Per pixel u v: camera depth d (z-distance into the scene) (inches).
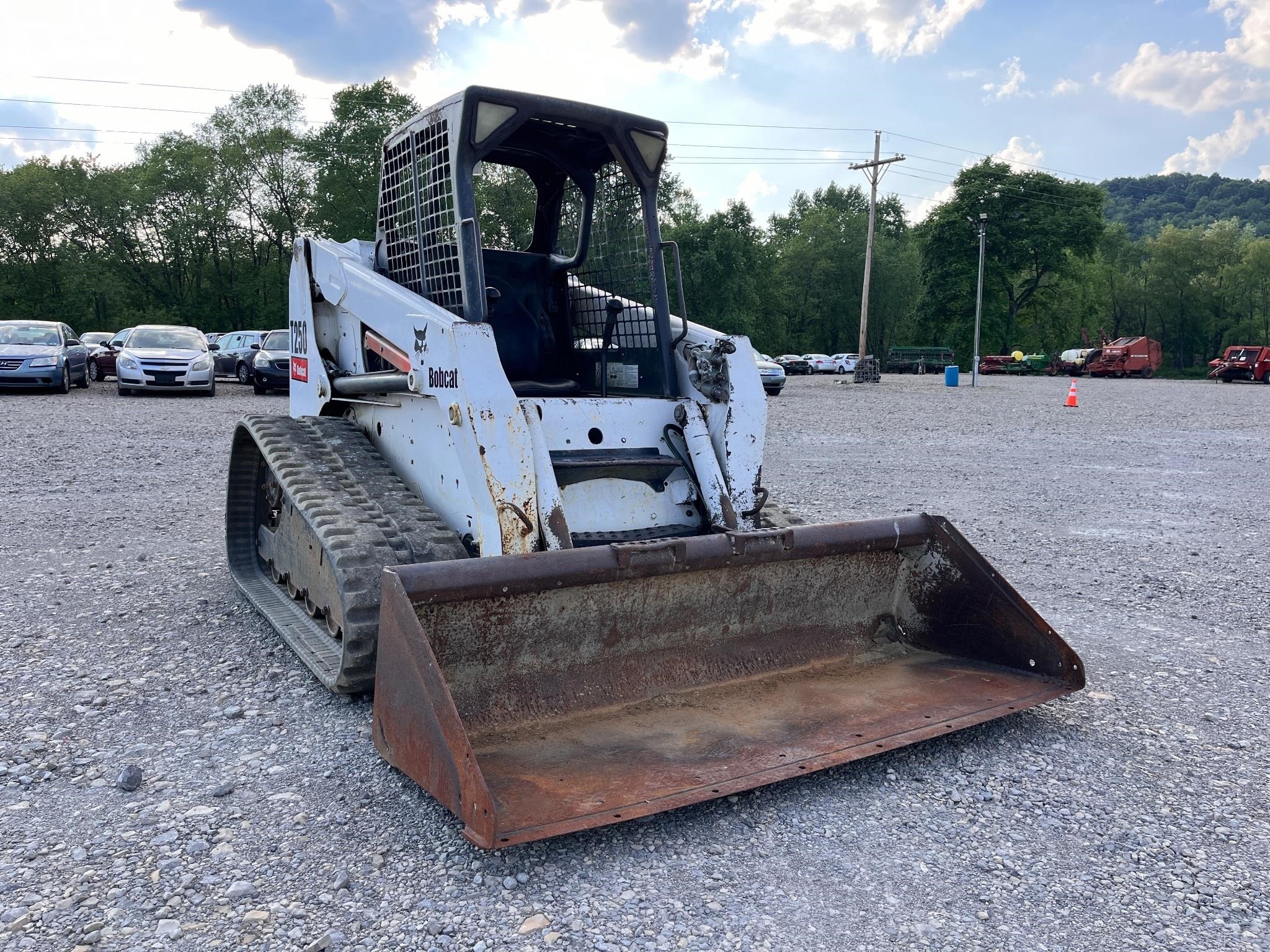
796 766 126.3
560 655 142.8
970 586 168.4
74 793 124.9
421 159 180.4
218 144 1957.4
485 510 148.8
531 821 108.3
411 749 115.7
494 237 209.3
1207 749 149.3
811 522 322.7
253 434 193.0
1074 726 157.3
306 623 184.7
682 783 120.3
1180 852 117.3
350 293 192.1
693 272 2231.8
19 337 761.6
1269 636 213.3
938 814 125.9
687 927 99.0
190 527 297.3
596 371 201.5
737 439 178.9
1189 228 3152.1
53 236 2150.6
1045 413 856.9
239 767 133.3
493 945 94.7
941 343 2498.8
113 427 540.1
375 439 191.6
